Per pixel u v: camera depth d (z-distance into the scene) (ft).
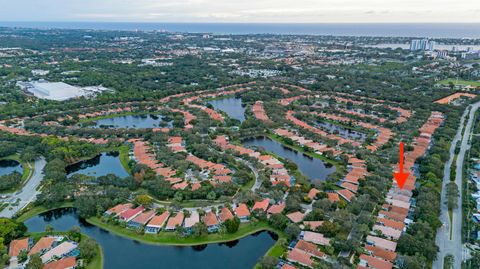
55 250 557.33
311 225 609.01
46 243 571.69
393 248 551.18
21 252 545.03
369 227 602.44
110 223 641.81
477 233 585.22
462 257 535.19
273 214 632.79
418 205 652.48
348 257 538.06
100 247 587.27
